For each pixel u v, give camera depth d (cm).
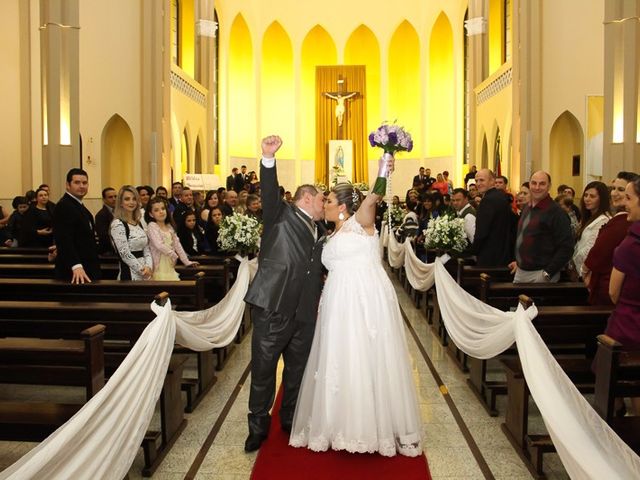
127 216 588
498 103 1664
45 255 802
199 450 421
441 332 723
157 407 509
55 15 992
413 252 955
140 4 1357
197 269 664
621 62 894
